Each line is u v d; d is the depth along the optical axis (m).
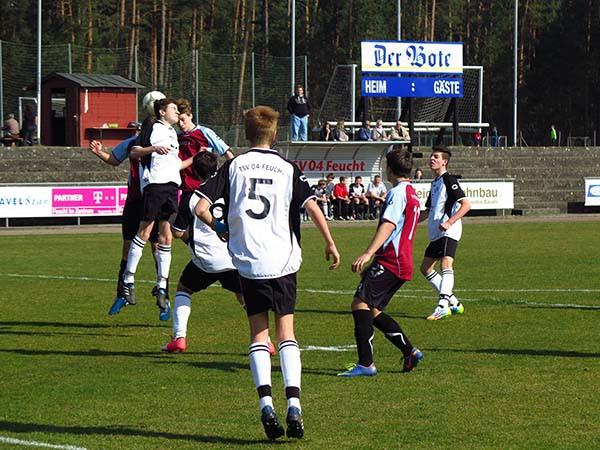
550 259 26.08
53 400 10.20
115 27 102.56
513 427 9.00
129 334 14.62
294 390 8.40
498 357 12.43
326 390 10.61
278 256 8.61
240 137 64.94
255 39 107.88
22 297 18.84
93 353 13.01
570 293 18.97
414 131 60.53
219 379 11.27
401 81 53.41
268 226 8.66
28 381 11.17
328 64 104.12
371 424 9.16
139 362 12.33
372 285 11.38
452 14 118.56
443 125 57.16
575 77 111.50
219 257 12.59
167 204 14.95
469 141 74.75
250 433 8.87
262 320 8.73
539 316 16.00
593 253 27.91
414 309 17.14
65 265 24.98
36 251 29.20
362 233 37.00
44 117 55.31
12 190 39.62
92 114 53.69
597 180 50.84
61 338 14.23
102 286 20.58
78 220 41.16
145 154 14.70
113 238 34.66
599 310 16.62
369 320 11.39
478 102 59.50
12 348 13.38
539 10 121.19
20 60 76.12
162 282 15.09
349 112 61.53
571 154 59.81
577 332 14.35
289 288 8.66
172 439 8.66
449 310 16.02
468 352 12.82
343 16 105.06
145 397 10.33
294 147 48.97
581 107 111.88
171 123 15.25
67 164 48.34
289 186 8.73
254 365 8.55
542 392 10.40
